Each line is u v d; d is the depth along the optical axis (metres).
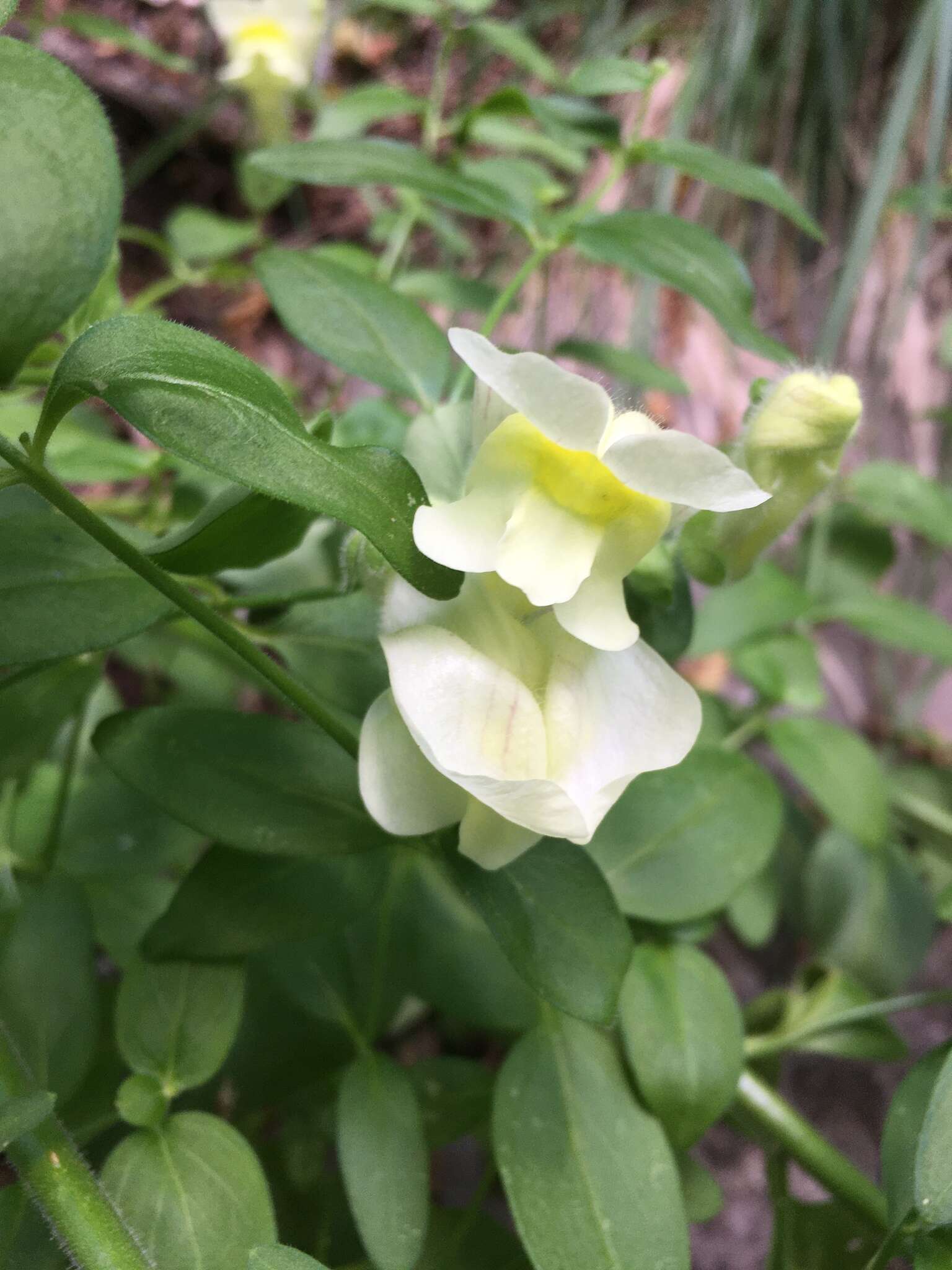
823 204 0.26
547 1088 0.12
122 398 0.08
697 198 0.26
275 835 0.11
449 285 0.20
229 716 0.11
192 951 0.11
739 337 0.14
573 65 0.28
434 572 0.08
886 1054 0.15
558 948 0.10
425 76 0.29
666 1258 0.11
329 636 0.12
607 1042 0.12
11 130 0.07
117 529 0.10
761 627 0.17
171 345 0.08
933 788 0.23
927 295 0.26
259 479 0.08
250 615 0.12
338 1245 0.14
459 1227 0.14
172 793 0.11
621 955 0.10
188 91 0.28
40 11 0.21
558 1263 0.11
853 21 0.25
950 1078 0.10
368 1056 0.12
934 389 0.27
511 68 0.28
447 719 0.08
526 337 0.27
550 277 0.27
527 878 0.10
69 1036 0.11
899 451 0.27
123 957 0.14
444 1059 0.15
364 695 0.12
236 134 0.27
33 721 0.13
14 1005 0.11
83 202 0.08
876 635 0.20
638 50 0.27
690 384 0.26
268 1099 0.14
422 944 0.14
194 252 0.21
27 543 0.10
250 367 0.08
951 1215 0.10
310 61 0.22
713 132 0.26
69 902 0.12
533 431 0.09
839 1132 0.21
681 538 0.12
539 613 0.09
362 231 0.29
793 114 0.26
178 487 0.15
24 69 0.08
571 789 0.09
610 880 0.13
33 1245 0.10
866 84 0.26
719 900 0.13
